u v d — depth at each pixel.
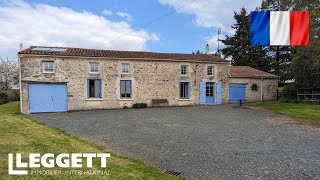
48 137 8.59
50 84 19.97
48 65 20.03
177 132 10.70
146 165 6.20
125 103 21.89
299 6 25.64
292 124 12.83
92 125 12.51
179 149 7.93
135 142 8.84
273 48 40.62
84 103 20.83
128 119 14.76
